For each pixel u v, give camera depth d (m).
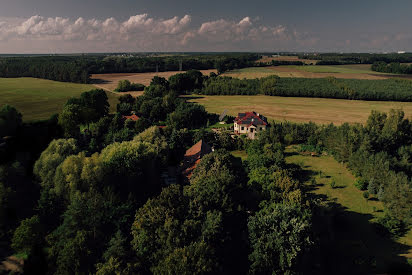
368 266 47.81
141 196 60.59
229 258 45.31
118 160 63.56
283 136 105.88
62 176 56.78
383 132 93.19
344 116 149.50
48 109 142.38
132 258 42.94
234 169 70.56
